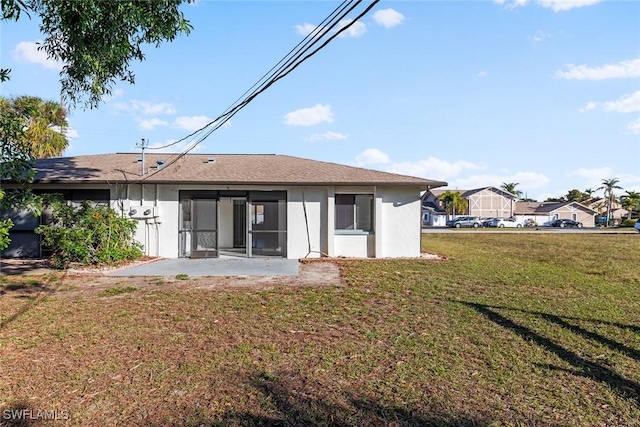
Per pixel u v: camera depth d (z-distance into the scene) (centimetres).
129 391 334
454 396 328
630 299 698
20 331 491
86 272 956
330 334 487
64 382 350
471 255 1455
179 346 442
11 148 736
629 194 6562
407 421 290
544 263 1258
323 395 329
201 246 1267
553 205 6656
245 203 1414
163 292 723
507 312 595
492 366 391
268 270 1004
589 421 292
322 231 1295
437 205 6538
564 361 405
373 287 780
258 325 522
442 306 630
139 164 1446
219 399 321
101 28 687
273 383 351
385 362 399
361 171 1405
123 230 1132
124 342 454
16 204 828
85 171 1312
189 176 1277
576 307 631
